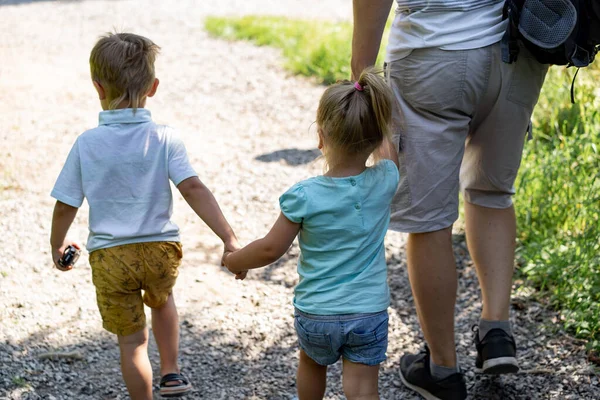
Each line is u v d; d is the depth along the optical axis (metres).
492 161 3.12
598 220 4.19
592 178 4.50
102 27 11.36
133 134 2.91
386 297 2.73
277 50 9.71
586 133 4.91
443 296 3.08
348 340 2.67
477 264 3.32
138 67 2.92
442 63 2.83
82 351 3.58
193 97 7.88
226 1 13.16
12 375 3.31
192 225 5.09
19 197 5.27
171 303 3.22
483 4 2.85
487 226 3.29
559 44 2.78
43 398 3.19
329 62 8.52
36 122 6.86
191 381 3.43
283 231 2.64
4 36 10.75
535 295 4.07
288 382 3.45
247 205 5.38
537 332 3.76
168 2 13.27
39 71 8.72
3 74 8.55
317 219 2.62
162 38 10.60
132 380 2.99
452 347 3.19
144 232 2.90
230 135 6.79
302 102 7.69
